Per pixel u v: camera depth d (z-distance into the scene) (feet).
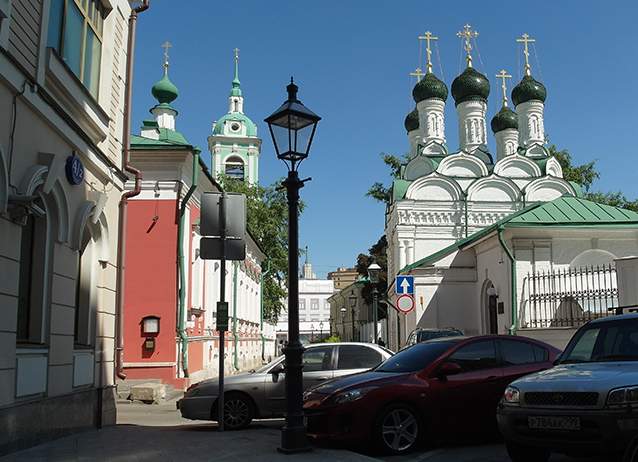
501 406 23.47
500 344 31.71
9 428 25.32
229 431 35.19
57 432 30.12
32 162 27.55
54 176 28.43
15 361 25.99
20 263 28.53
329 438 28.12
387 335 121.49
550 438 21.33
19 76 25.84
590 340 25.80
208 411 36.96
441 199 117.29
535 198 119.34
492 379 30.32
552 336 59.41
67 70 30.83
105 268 37.09
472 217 116.98
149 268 59.93
